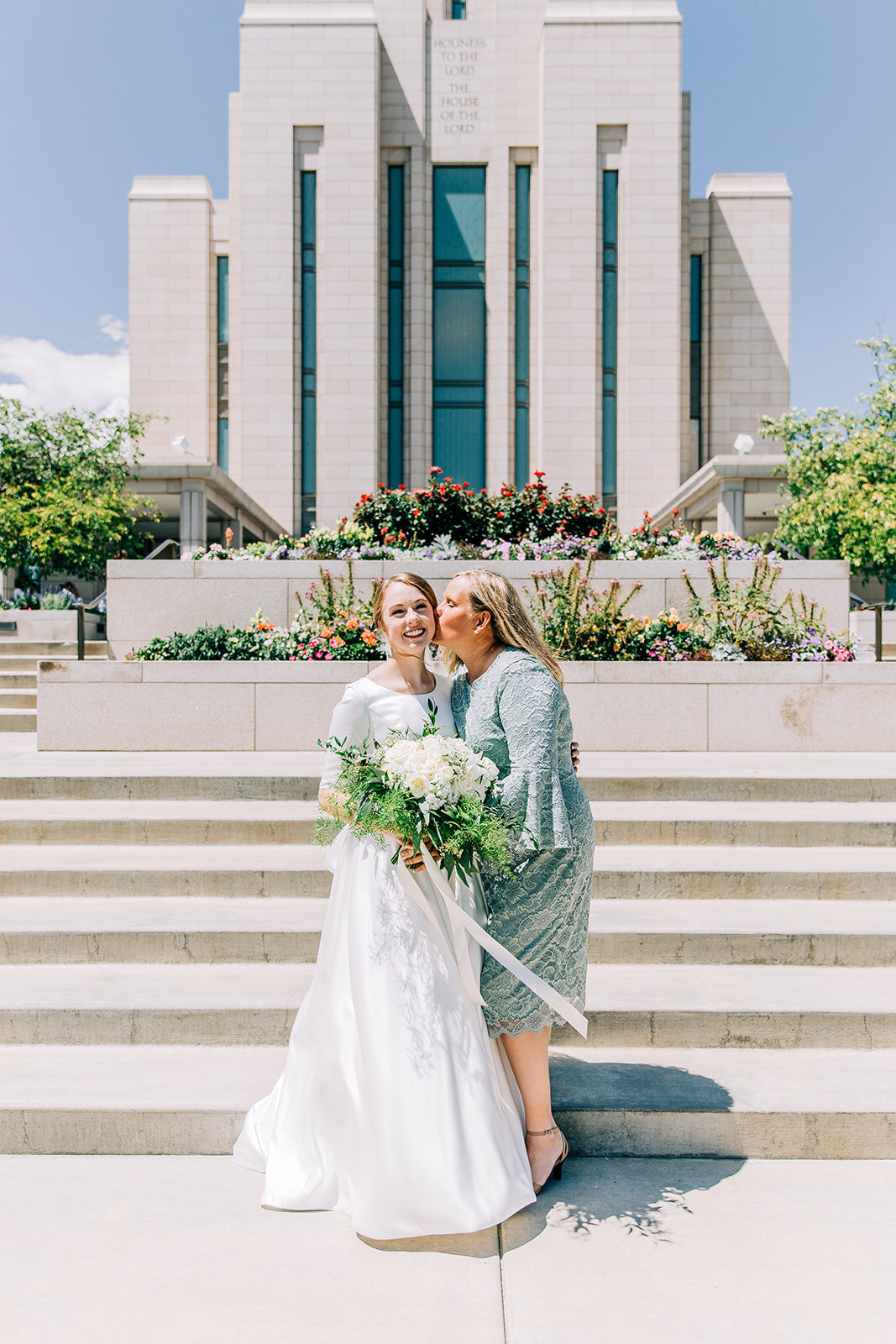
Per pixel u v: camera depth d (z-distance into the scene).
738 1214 2.57
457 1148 2.38
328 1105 2.57
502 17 25.55
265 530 23.92
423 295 25.14
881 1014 3.30
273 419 24.38
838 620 9.01
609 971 3.72
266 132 24.44
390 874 2.58
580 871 2.57
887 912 4.07
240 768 5.71
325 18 24.44
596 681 6.98
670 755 6.62
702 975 3.68
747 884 4.26
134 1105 2.90
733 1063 3.22
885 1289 2.23
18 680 9.73
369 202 24.42
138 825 4.79
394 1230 2.34
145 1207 2.57
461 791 2.35
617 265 24.91
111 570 9.07
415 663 2.76
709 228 27.28
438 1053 2.43
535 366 25.25
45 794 5.31
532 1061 2.60
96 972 3.70
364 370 24.42
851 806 5.18
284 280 24.41
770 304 27.25
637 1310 2.14
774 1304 2.17
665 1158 2.88
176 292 27.05
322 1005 2.65
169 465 18.75
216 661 7.23
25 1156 2.88
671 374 24.66
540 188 24.84
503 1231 2.45
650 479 24.59
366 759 2.50
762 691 6.86
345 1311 2.13
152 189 27.09
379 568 8.92
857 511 16.95
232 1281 2.24
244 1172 2.76
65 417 18.81
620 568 8.85
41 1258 2.33
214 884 4.27
